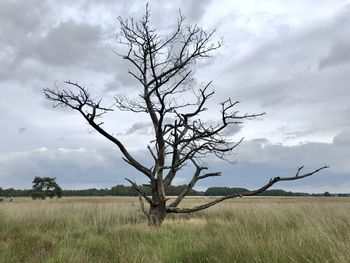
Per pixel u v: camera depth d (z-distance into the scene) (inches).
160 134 638.5
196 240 383.2
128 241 406.9
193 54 682.2
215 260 294.8
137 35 657.6
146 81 653.9
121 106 678.5
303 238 316.8
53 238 447.8
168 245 365.1
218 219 666.8
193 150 655.1
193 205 1109.1
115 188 4566.9
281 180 614.2
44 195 2504.9
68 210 796.6
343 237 325.7
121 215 738.2
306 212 614.5
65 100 604.1
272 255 270.2
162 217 629.6
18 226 569.6
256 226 482.9
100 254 358.9
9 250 361.4
